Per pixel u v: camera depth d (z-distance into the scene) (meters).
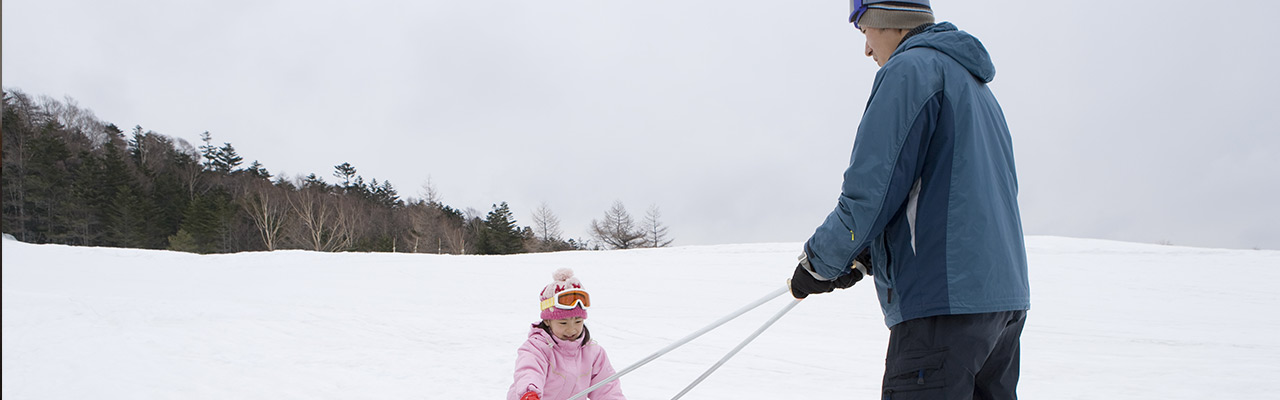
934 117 1.94
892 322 2.03
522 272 17.78
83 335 7.36
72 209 52.97
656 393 5.51
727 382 5.92
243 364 6.35
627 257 21.56
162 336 7.58
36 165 54.22
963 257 1.87
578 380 3.38
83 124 70.12
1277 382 5.71
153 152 70.50
